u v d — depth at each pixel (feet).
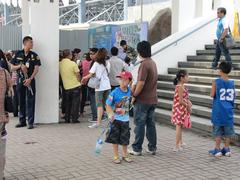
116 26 52.95
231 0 49.01
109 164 21.79
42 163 21.94
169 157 23.35
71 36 55.57
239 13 49.11
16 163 21.90
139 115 23.39
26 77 31.40
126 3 80.12
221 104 22.98
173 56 44.80
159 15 63.77
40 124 33.68
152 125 23.85
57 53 33.88
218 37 37.11
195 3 51.93
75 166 21.38
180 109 24.61
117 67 34.68
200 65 41.34
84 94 38.19
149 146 24.04
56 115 34.35
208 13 51.08
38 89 33.53
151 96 23.30
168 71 44.09
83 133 30.04
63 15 110.73
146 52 23.08
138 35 51.47
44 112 33.94
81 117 37.83
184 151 24.76
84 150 24.82
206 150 25.00
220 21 37.11
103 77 32.94
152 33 64.13
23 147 25.50
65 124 33.91
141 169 20.90
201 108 32.55
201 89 35.47
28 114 31.71
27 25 46.14
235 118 28.50
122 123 21.85
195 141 27.45
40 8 32.99
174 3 51.19
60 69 34.35
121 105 21.80
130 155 23.76
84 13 102.58
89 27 58.23
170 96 37.88
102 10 102.83
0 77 17.16
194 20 49.55
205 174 20.11
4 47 52.16
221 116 23.02
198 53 45.91
